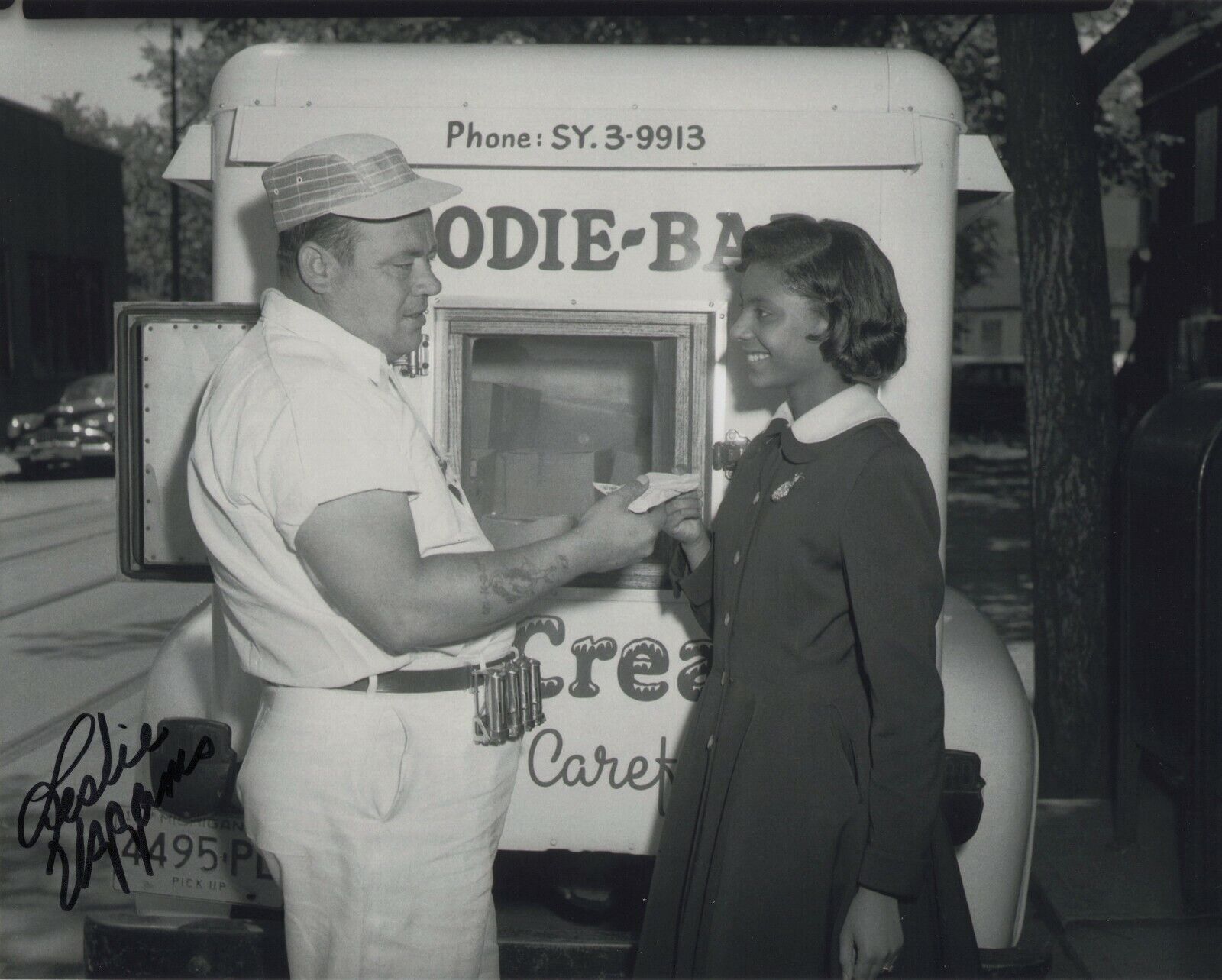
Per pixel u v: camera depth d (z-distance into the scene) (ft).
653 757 9.77
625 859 10.46
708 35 29.53
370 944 7.34
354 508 6.79
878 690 7.14
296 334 7.26
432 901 7.45
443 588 6.86
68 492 53.31
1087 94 16.71
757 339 7.73
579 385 10.16
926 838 7.17
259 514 7.04
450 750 7.36
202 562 9.71
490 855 7.78
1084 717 16.90
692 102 9.40
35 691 21.90
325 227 7.15
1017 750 9.95
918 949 7.70
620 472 10.12
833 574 7.39
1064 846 15.34
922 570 7.15
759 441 8.38
